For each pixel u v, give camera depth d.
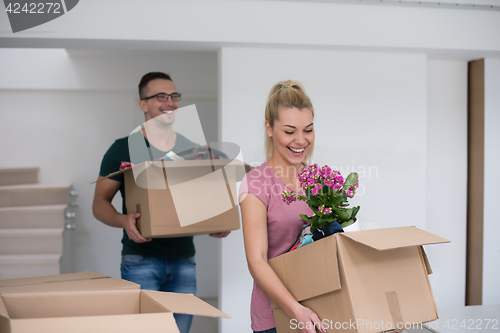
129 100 3.89
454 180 2.84
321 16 2.36
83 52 3.60
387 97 2.55
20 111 3.75
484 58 2.70
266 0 2.31
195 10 2.26
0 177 3.69
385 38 2.42
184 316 1.98
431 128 2.81
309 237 1.23
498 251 2.75
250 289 2.47
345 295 1.03
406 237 1.06
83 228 3.84
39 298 0.93
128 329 0.72
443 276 2.84
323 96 2.49
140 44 2.31
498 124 2.73
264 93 2.43
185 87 3.92
